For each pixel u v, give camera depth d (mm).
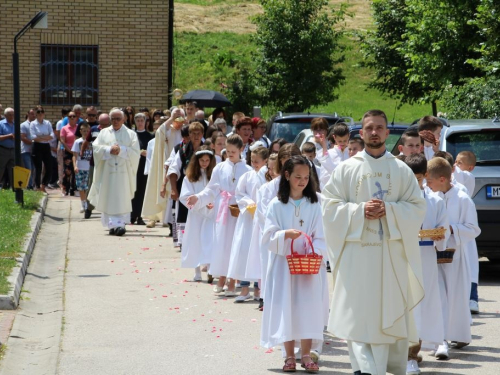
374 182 15102
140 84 55938
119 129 36062
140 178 39156
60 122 50438
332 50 60625
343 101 92062
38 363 17547
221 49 98062
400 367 15516
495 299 23906
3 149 45594
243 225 22797
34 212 38312
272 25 60625
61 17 55062
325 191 15492
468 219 18328
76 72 55469
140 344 18891
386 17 61688
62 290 24594
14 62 37312
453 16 44844
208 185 24750
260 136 32094
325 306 17984
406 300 15109
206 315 21734
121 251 31406
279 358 17844
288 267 16891
